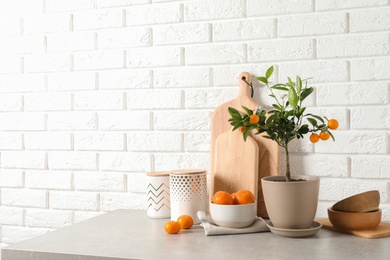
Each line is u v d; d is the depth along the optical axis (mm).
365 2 1625
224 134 1737
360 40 1634
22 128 2033
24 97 2027
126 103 1896
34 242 1428
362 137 1638
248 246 1349
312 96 1686
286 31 1707
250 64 1749
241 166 1699
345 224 1442
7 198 2055
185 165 1828
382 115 1617
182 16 1822
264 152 1706
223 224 1511
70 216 1972
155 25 1854
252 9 1743
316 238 1421
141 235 1496
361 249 1293
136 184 1890
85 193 1953
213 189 1735
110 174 1922
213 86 1791
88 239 1454
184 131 1828
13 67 2041
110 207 1925
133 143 1891
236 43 1763
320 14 1671
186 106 1824
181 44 1825
